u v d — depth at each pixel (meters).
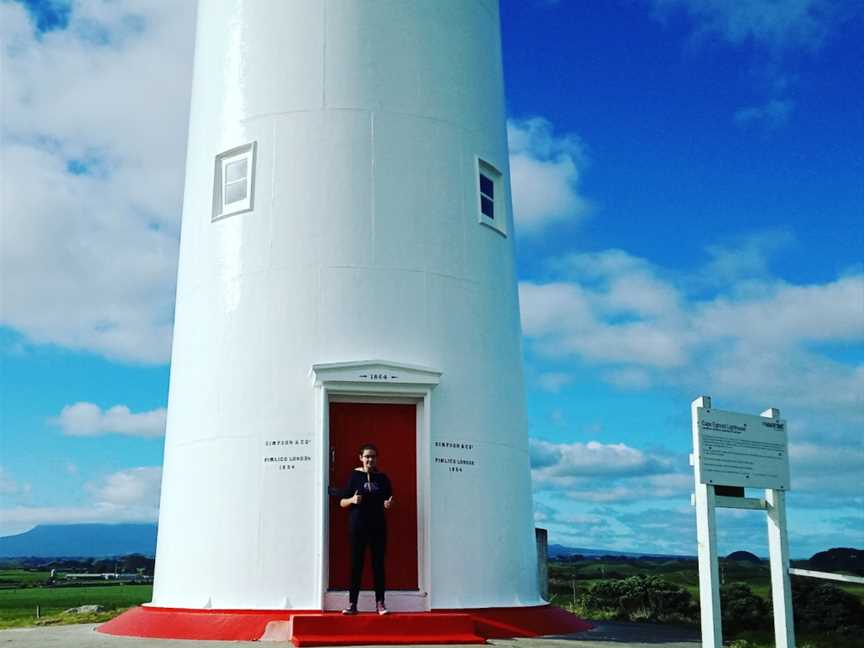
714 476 12.51
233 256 15.37
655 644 13.89
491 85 17.19
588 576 24.58
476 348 15.39
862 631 16.97
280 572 13.81
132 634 14.10
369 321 14.75
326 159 15.28
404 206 15.31
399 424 14.56
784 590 13.02
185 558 14.67
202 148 16.66
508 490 15.28
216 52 16.81
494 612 14.02
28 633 15.20
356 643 12.16
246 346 14.85
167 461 15.98
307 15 15.95
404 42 16.00
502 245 16.48
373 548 12.98
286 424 14.33
